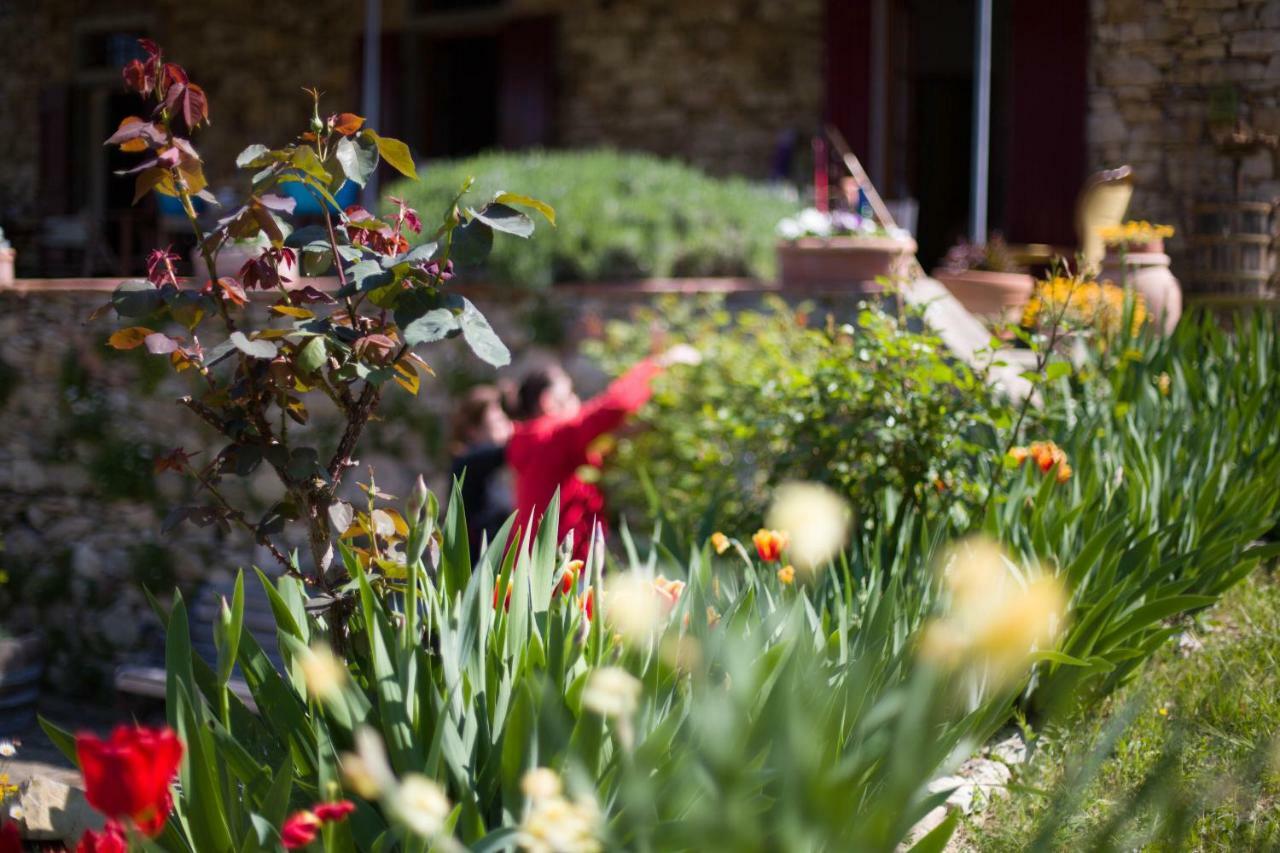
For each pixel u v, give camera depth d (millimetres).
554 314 7105
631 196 7629
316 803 2164
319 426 7211
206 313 2564
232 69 13086
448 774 2137
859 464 4664
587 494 4723
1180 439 4809
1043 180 10195
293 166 2500
